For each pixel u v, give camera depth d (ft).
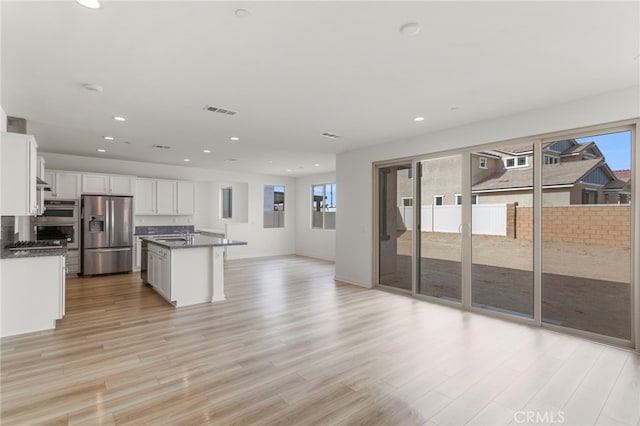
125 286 18.43
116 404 7.12
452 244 15.15
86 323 12.34
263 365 9.00
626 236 10.38
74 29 6.97
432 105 11.71
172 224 25.67
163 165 25.34
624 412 6.91
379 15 6.45
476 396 7.51
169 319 12.87
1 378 8.20
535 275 12.23
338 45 7.64
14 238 14.28
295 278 21.18
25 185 11.18
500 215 13.37
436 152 15.38
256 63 8.58
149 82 9.77
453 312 13.93
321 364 9.08
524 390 7.76
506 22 6.65
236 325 12.21
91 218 20.95
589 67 8.69
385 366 8.96
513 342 10.62
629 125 10.21
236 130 15.24
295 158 22.49
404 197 17.24
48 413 6.77
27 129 15.02
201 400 7.30
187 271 15.01
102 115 12.92
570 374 8.52
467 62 8.45
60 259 11.93
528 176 12.54
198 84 9.93
